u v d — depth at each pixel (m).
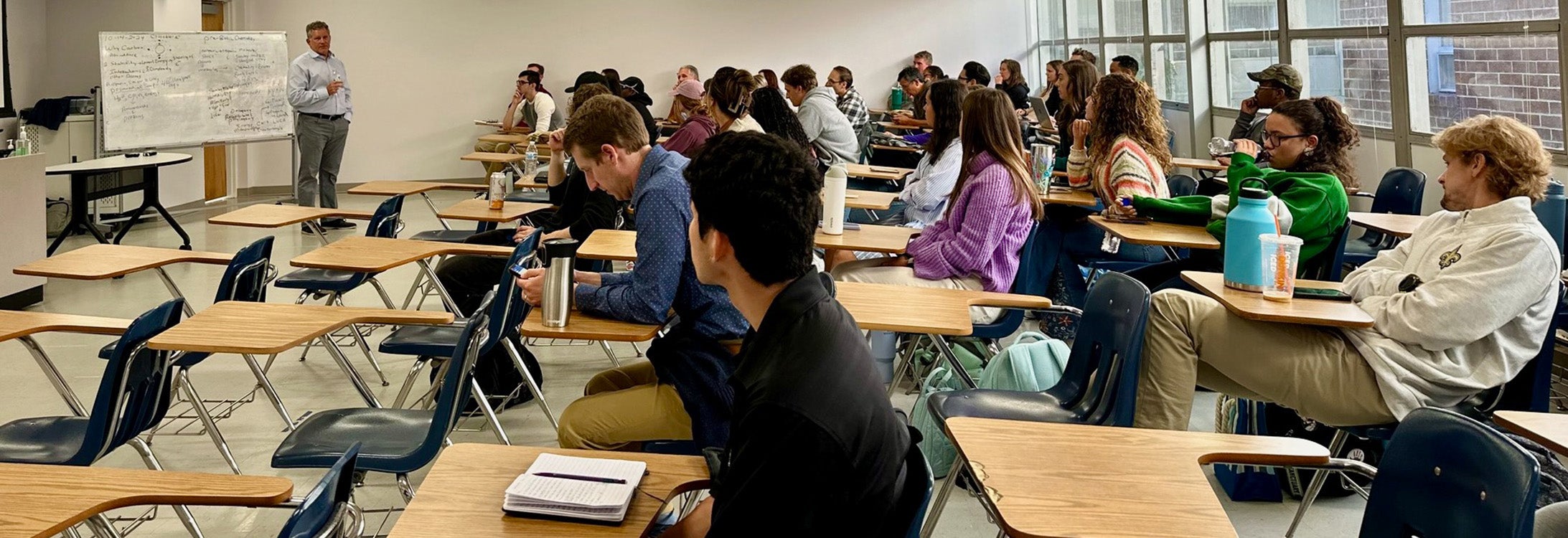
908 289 3.28
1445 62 6.27
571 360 4.90
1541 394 2.82
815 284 1.50
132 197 9.16
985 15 14.02
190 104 9.30
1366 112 7.14
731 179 1.49
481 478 1.76
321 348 5.04
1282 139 4.00
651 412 2.70
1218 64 9.24
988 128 3.95
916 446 1.54
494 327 3.31
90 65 9.41
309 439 2.64
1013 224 3.93
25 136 8.35
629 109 2.99
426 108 12.41
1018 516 1.62
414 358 4.91
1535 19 5.46
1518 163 2.77
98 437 2.60
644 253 2.70
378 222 5.30
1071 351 2.96
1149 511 1.66
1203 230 4.22
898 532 1.44
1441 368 2.77
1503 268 2.69
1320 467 1.92
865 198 5.38
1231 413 3.56
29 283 5.81
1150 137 4.79
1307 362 2.83
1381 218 4.82
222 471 3.53
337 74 9.38
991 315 3.87
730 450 1.51
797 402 1.37
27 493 1.70
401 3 12.12
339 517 1.60
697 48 13.34
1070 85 6.77
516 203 5.73
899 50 13.91
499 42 12.59
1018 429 2.00
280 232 8.73
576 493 1.66
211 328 2.85
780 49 13.60
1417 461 1.77
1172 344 2.92
